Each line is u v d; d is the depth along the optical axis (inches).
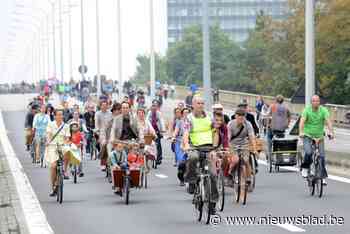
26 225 1062.4
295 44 5610.2
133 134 1342.3
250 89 7790.4
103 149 1720.0
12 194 1465.3
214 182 1057.5
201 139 1090.7
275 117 1838.1
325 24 5083.7
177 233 976.9
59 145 1378.0
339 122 4168.3
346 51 5182.1
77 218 1140.5
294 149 1809.8
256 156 1397.6
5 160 2346.2
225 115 1608.0
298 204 1234.0
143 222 1082.7
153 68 4298.7
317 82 5231.3
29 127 2463.1
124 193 1368.1
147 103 5925.2
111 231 1008.2
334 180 1598.2
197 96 1096.8
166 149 2721.5
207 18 2640.3
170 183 1622.8
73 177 1775.3
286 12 6240.2
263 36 6141.7
